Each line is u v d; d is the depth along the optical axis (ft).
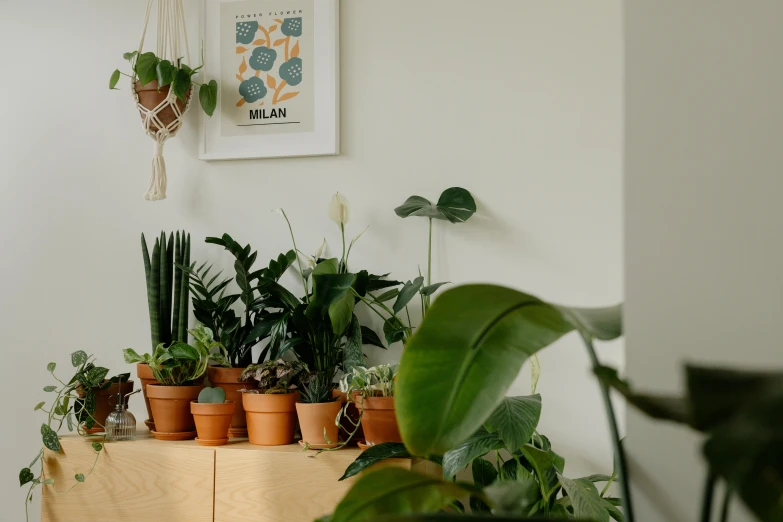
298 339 6.49
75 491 6.45
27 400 7.89
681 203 2.67
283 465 5.89
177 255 7.15
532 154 6.81
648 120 2.72
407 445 2.93
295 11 7.39
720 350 2.60
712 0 2.67
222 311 6.92
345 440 6.29
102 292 7.81
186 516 6.10
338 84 7.26
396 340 6.53
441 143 7.02
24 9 8.18
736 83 2.63
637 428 2.74
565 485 4.86
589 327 2.44
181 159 7.68
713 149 2.65
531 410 4.98
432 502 2.80
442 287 6.93
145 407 7.56
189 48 7.68
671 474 2.68
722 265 2.62
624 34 2.76
